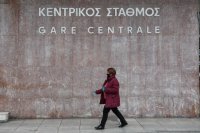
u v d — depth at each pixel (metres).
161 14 13.73
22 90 13.52
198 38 13.72
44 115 13.52
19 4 13.55
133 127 11.79
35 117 13.51
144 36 13.67
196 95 13.68
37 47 13.55
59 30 13.59
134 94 13.64
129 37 13.66
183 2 13.73
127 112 13.61
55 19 13.59
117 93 11.44
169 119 13.33
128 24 13.66
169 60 13.69
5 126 12.09
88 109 13.58
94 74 13.59
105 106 11.37
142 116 13.61
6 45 13.52
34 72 13.55
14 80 13.52
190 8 13.73
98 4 13.65
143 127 11.79
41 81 13.55
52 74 13.55
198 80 13.70
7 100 13.51
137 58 13.66
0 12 13.54
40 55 13.55
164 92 13.66
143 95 13.65
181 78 13.69
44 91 13.55
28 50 13.55
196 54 13.70
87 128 11.68
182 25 13.73
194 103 13.68
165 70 13.66
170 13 13.73
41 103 13.54
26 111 13.52
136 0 13.72
